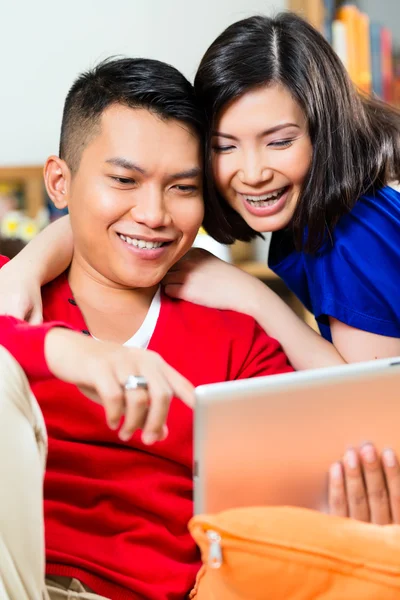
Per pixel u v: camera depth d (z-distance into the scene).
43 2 2.95
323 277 1.39
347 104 1.37
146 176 1.12
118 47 2.98
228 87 1.28
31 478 0.84
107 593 1.01
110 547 1.04
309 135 1.32
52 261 1.22
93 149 1.14
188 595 1.04
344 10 2.74
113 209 1.12
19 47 2.96
